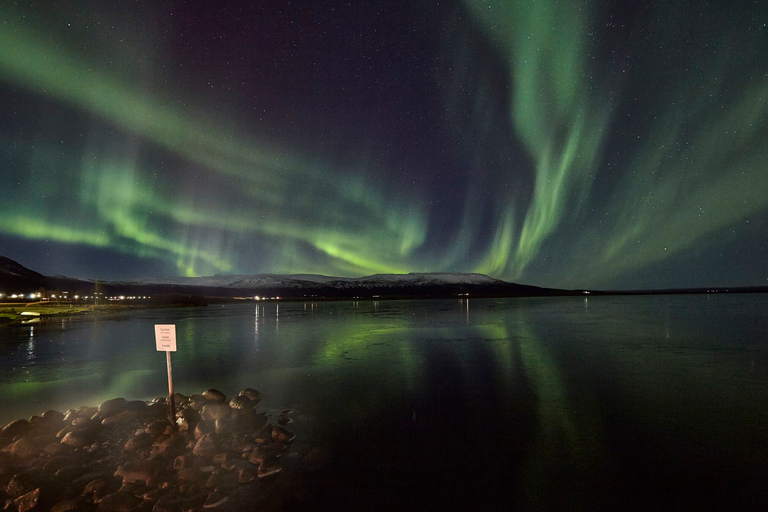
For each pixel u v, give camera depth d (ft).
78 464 18.57
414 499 15.64
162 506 15.14
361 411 26.37
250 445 19.99
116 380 36.83
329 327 89.20
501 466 18.31
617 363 42.57
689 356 46.68
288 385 33.86
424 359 45.85
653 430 22.59
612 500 15.49
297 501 15.52
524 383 33.83
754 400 28.35
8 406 28.86
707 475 17.35
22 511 15.37
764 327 80.48
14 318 125.39
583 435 21.93
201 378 37.06
